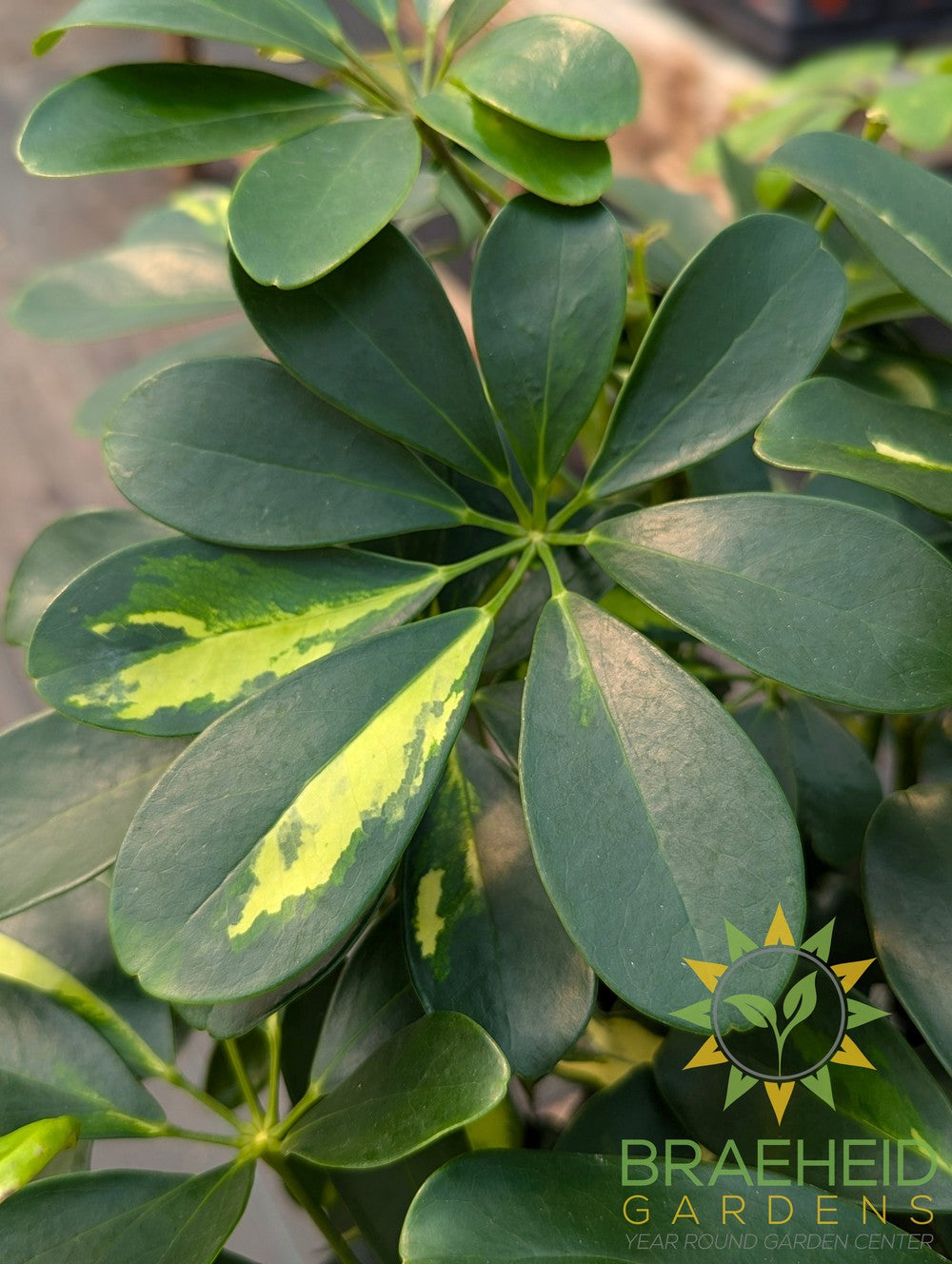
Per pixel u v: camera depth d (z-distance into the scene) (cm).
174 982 36
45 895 40
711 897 36
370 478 41
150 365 54
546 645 39
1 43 139
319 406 41
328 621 41
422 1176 47
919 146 53
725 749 37
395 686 39
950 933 41
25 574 47
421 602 41
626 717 38
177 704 39
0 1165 39
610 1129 45
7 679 105
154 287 54
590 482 41
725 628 37
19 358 127
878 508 51
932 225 41
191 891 36
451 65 43
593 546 40
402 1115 38
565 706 38
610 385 52
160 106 40
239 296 39
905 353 49
